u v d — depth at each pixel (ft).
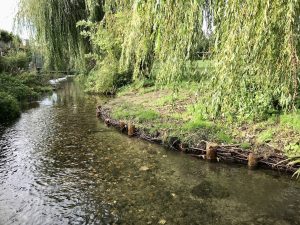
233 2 8.20
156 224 13.39
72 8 43.04
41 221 13.88
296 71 7.48
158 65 11.98
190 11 9.67
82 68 51.75
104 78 56.65
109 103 41.16
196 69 10.89
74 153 23.38
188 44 9.85
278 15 7.75
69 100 53.42
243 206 14.76
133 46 14.84
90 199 15.89
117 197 16.02
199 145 22.26
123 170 19.70
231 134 22.86
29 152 23.88
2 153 23.67
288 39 7.38
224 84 8.66
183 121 27.04
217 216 13.93
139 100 39.86
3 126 32.99
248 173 18.58
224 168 19.52
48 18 40.75
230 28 8.45
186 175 18.65
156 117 29.40
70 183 17.94
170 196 15.96
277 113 23.45
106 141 26.25
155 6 10.10
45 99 56.18
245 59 8.34
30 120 36.17
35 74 76.18
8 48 85.46
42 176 19.04
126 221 13.71
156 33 11.04
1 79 55.98
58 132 29.86
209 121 25.21
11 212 14.69
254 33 7.93
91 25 40.88
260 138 21.12
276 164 18.51
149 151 23.21
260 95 13.42
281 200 15.21
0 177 18.94
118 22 28.07
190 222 13.50
